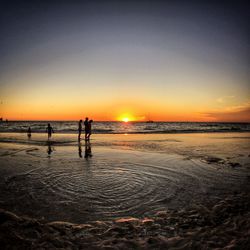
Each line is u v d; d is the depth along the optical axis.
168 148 13.80
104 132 32.59
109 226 3.82
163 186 6.11
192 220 4.02
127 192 5.62
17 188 5.88
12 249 3.02
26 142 16.88
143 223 3.92
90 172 7.59
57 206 4.72
